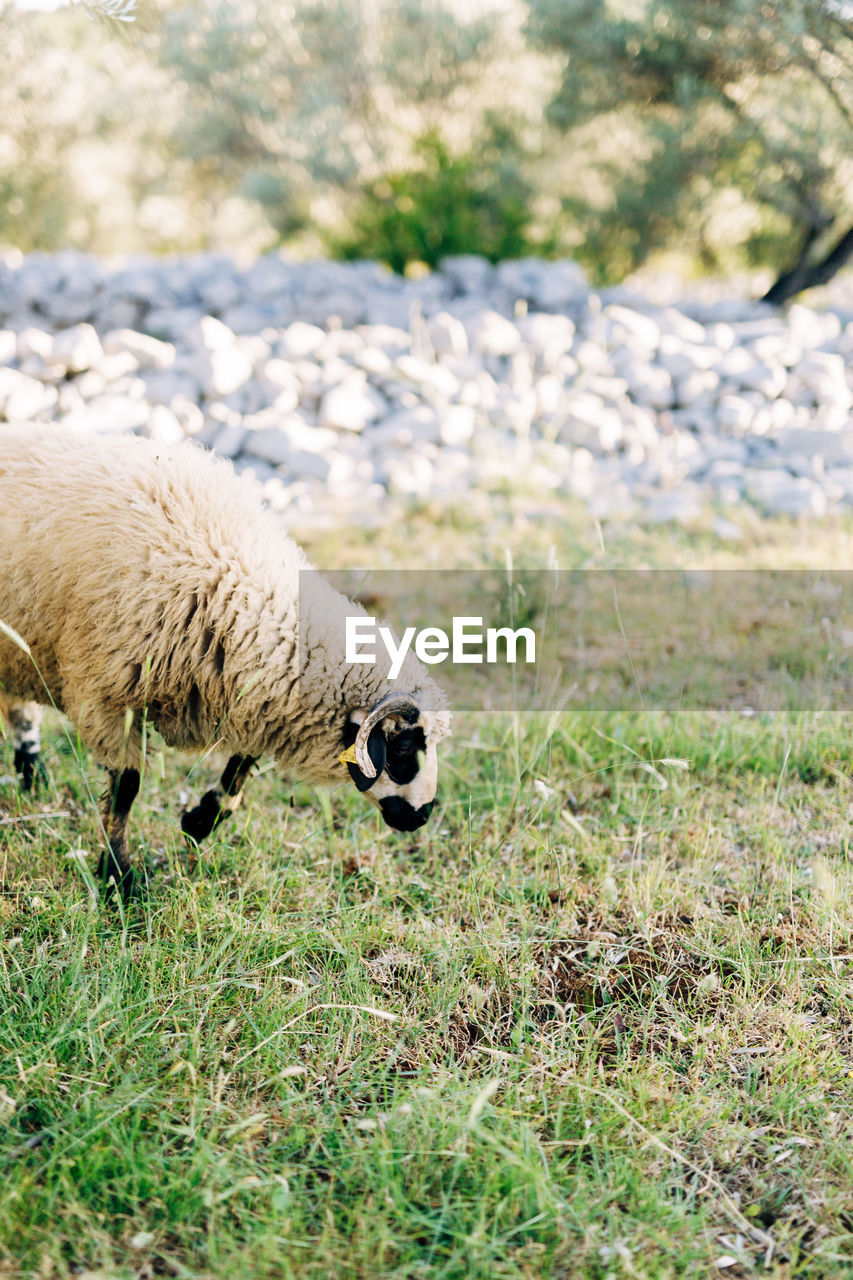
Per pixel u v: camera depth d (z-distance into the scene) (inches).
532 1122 93.3
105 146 523.2
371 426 290.5
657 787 146.3
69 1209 78.8
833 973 114.0
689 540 247.1
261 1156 88.1
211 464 127.9
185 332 288.4
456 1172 84.3
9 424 130.4
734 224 468.8
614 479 284.0
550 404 306.2
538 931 123.4
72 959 103.9
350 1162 87.0
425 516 259.4
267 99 462.0
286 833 142.1
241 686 115.4
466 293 354.6
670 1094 97.7
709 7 344.5
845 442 290.2
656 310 346.0
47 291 293.1
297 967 112.8
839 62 342.0
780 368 315.6
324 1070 99.7
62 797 147.1
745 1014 108.4
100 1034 95.4
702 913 125.5
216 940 114.7
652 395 311.1
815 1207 86.5
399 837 143.8
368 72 454.9
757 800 151.6
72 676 118.3
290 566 122.0
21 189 497.7
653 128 389.7
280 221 499.2
